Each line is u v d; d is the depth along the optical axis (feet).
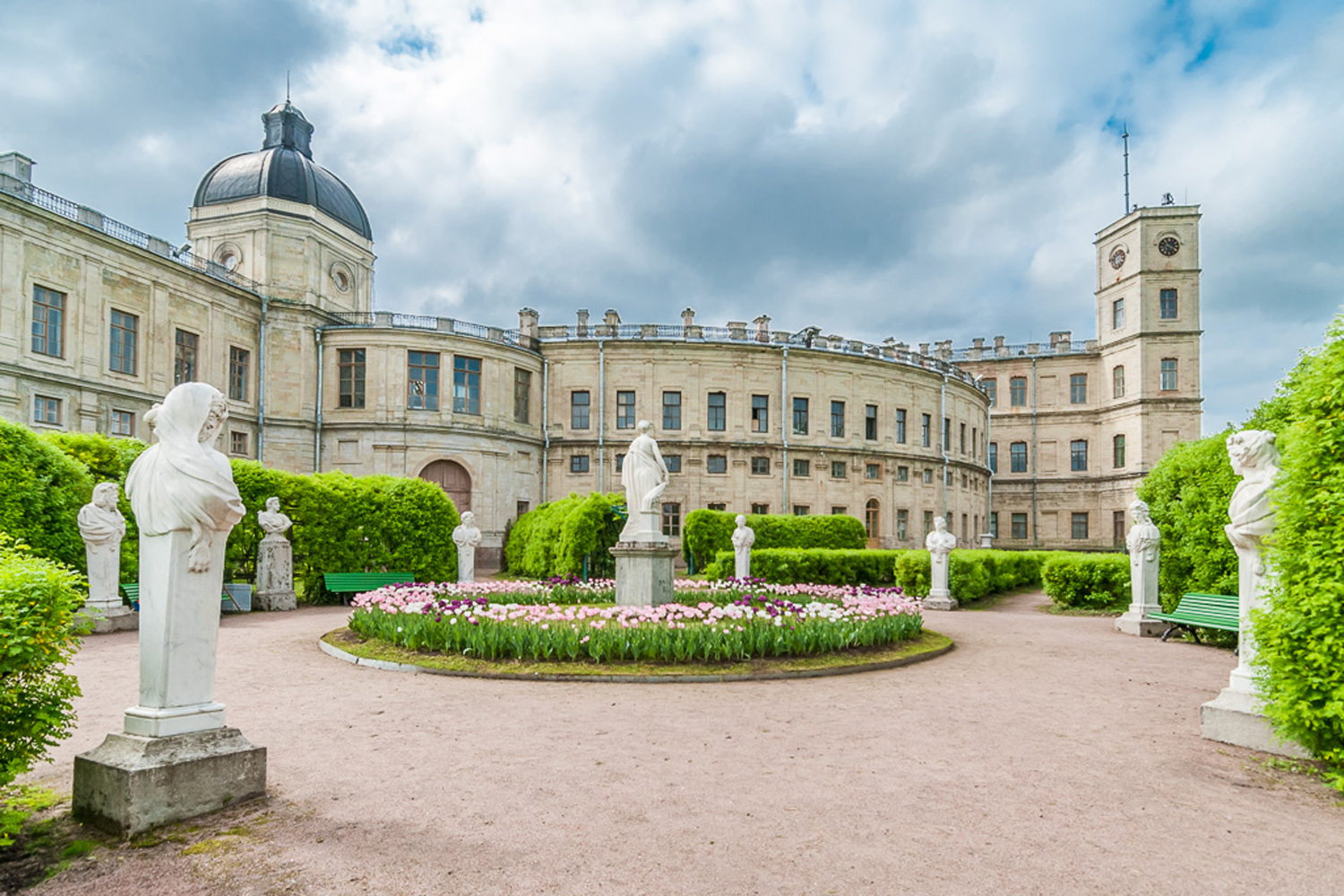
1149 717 29.50
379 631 42.83
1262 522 25.30
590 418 153.38
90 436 64.49
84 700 30.73
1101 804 20.03
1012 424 224.53
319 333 136.15
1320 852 17.21
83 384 103.96
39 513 53.11
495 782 21.21
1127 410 207.41
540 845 17.12
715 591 58.80
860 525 123.95
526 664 36.52
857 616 44.86
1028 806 19.84
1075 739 26.17
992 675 38.19
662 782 21.27
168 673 18.45
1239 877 15.92
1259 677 23.76
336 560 77.41
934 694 33.45
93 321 106.22
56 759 23.22
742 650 37.78
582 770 22.31
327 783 21.04
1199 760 23.89
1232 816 19.29
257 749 19.85
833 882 15.51
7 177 98.17
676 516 152.25
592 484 150.92
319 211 144.36
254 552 73.77
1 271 94.89
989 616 69.00
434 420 135.03
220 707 19.47
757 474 156.56
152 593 18.69
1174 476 57.41
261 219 138.62
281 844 17.02
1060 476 218.79
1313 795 20.95
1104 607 72.23
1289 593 22.65
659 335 160.04
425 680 34.94
